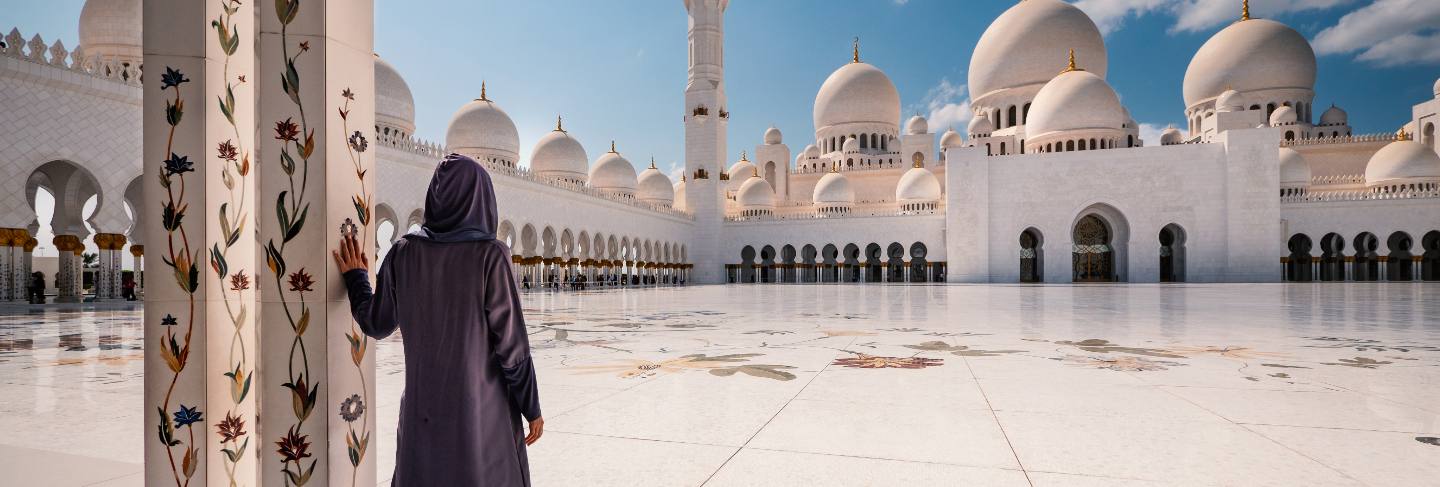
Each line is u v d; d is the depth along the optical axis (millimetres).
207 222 2307
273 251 2248
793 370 6086
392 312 2172
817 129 70125
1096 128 48938
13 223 16891
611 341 8648
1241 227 43531
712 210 54531
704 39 52812
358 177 2402
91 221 18766
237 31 2439
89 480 3141
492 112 44844
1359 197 45438
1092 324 11016
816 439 3646
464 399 2053
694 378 5656
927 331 9922
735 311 15312
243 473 2443
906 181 55562
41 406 4762
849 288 35250
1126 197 45719
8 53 16578
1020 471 3070
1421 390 4973
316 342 2232
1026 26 58875
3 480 3121
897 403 4586
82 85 18234
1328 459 3211
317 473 2232
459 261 2096
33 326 11906
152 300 2262
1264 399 4656
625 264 46281
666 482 2951
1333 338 8625
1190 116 59688
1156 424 3945
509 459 2162
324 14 2256
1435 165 46281
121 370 6492
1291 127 53812
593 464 3209
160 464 2279
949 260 47938
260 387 2262
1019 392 4973
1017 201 47406
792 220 54750
